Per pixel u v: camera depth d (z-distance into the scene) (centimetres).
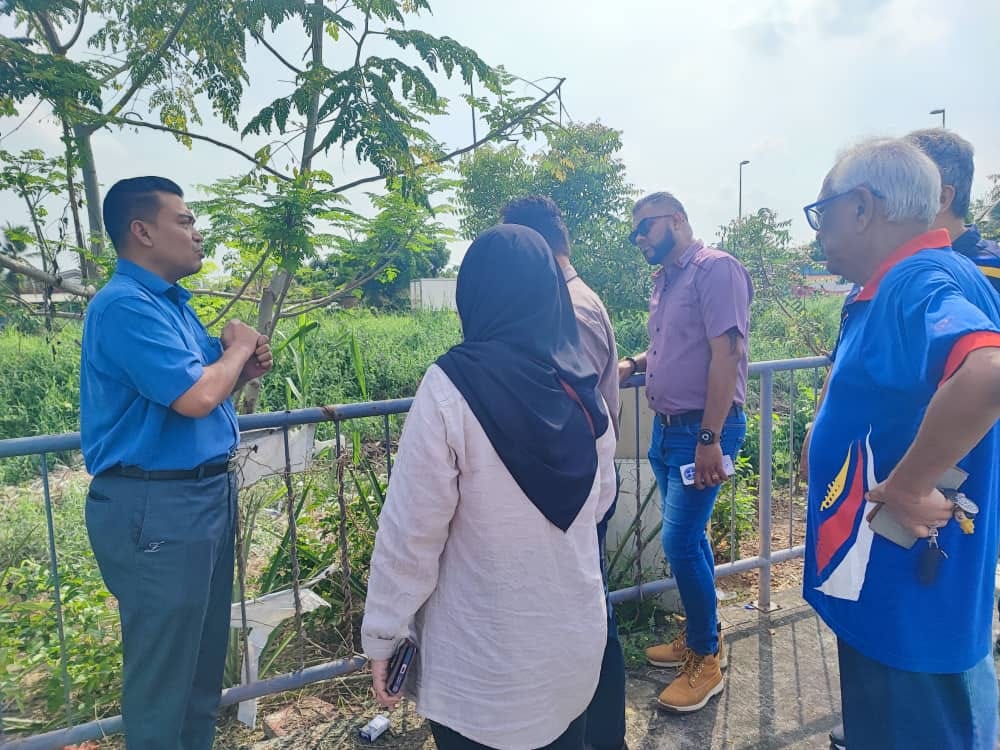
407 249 414
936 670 146
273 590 338
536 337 146
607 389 234
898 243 159
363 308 1973
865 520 152
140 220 203
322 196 313
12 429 804
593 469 148
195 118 375
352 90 323
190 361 193
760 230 1297
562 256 239
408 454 139
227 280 418
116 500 190
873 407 151
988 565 151
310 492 405
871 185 158
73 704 280
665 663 299
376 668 149
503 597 141
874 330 150
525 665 142
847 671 162
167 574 191
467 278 151
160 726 197
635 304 1705
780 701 272
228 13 328
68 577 363
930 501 137
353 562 341
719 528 434
